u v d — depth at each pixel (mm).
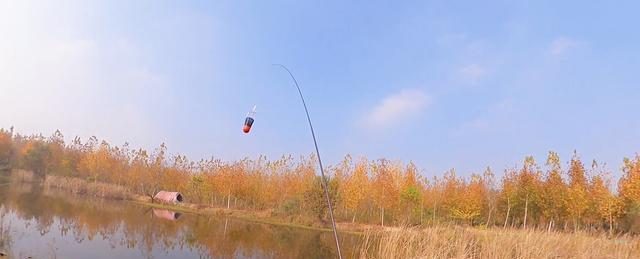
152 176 64500
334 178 46000
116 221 31531
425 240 14656
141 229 28703
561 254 15914
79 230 25391
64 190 60156
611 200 34531
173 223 34250
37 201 40219
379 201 43000
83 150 80875
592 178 37219
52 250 18719
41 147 78625
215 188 56688
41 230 23781
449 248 14211
